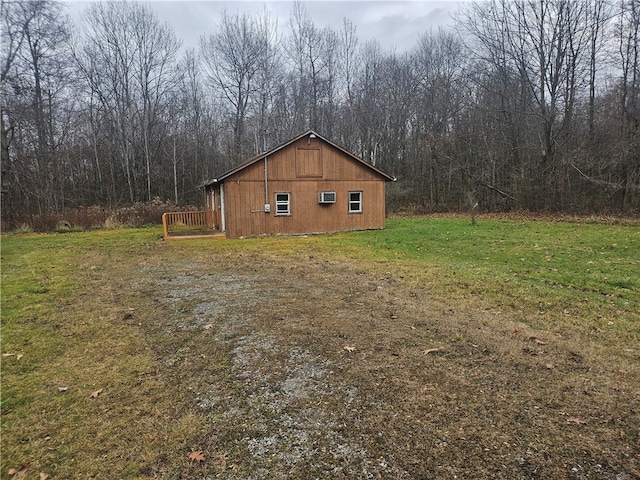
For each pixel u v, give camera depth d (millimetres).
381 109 31875
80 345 4461
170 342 4520
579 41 22172
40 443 2721
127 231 18703
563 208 21938
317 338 4504
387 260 9594
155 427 2893
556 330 4637
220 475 2385
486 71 26188
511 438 2658
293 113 33375
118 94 29625
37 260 10375
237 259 10242
